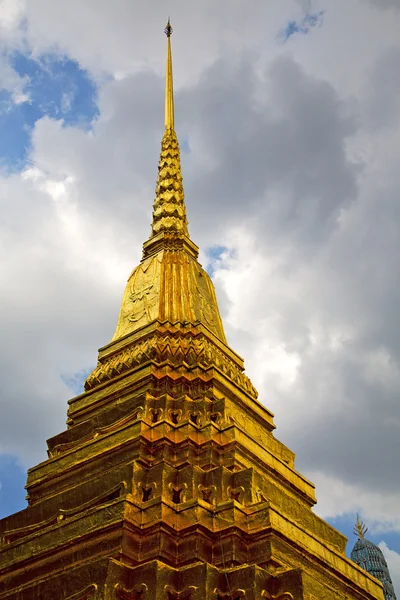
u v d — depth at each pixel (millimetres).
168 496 27500
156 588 22516
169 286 41438
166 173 49906
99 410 35719
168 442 30062
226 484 28391
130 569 23547
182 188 49719
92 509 26406
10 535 29391
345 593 27453
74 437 34625
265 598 22969
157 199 48719
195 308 40438
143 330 38062
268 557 25109
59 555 25875
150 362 35281
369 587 28750
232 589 23125
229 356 38906
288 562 25703
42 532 27062
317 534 29984
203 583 22766
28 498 32594
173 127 53500
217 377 35062
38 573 25984
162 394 33844
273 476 31906
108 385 36438
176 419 32094
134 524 25344
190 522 25812
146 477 28266
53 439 35312
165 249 44375
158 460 29609
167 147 51688
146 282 42281
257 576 23078
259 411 37094
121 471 28281
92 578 23688
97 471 30656
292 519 27703
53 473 32219
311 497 33438
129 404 33406
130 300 42000
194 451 30047
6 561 27188
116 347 38500
